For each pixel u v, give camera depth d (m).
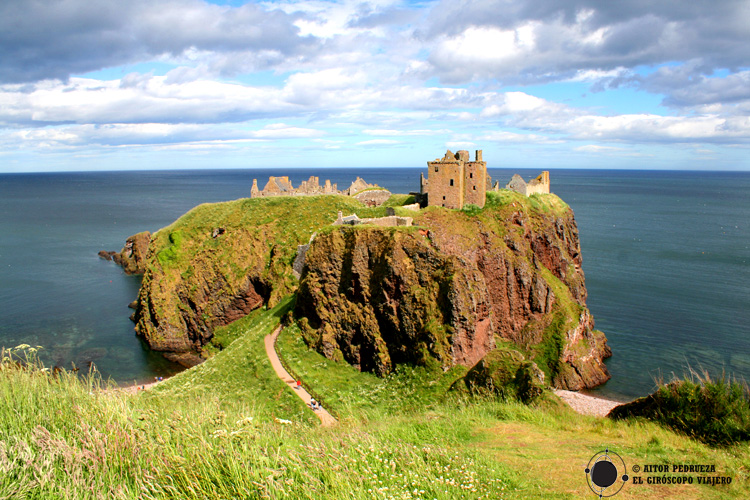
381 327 56.22
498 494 12.76
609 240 164.75
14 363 16.58
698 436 17.86
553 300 73.00
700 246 154.00
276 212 97.38
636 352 75.62
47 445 11.88
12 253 150.38
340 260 61.41
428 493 12.59
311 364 56.53
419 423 19.66
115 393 16.03
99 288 114.06
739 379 64.81
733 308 92.75
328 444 15.20
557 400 25.94
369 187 121.31
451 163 75.31
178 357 81.62
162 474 11.22
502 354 31.75
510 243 73.44
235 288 87.25
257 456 12.41
